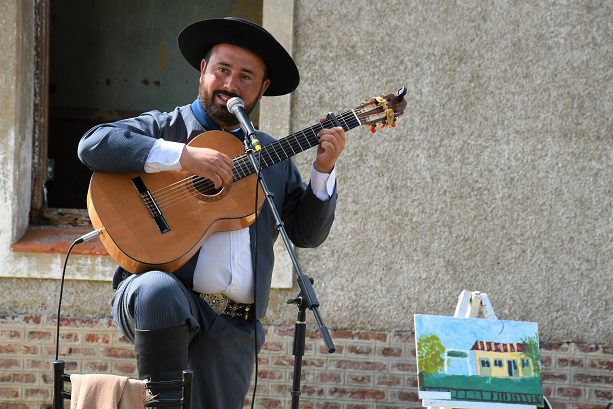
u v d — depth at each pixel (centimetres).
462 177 882
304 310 552
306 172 881
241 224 606
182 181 603
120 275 623
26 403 884
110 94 1170
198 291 608
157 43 1170
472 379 692
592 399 878
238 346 617
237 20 609
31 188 923
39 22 920
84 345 884
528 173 880
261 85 633
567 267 880
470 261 881
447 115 882
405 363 881
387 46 882
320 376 882
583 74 880
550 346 880
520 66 881
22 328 883
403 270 883
